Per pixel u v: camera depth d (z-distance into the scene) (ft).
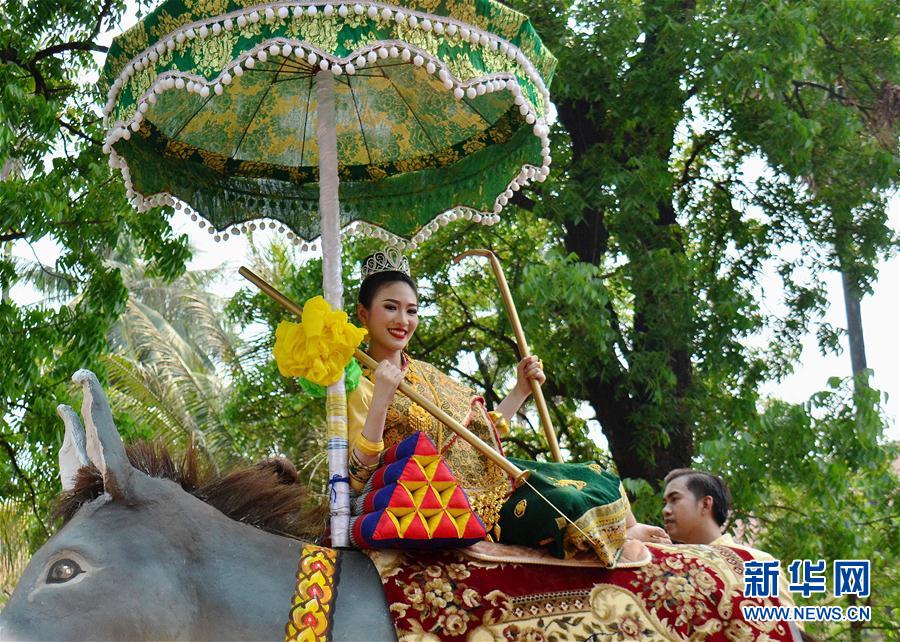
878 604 34.17
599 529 9.98
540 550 10.19
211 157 14.03
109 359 45.57
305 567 9.62
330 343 10.30
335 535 10.12
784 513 35.83
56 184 30.01
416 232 14.71
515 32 11.16
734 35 34.32
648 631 9.75
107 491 9.40
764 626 10.02
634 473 35.47
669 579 10.08
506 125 14.01
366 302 12.09
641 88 34.27
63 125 31.96
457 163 14.58
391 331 11.92
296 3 10.11
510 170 13.94
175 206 13.50
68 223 30.58
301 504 10.80
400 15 10.24
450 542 9.71
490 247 40.65
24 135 30.09
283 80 13.88
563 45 34.73
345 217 14.88
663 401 34.24
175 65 10.47
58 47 31.91
